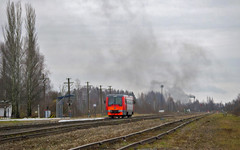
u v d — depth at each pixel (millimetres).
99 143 16797
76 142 19141
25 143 19078
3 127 31094
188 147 16453
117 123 39844
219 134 24141
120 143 18219
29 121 48188
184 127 32406
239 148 16016
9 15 59125
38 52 63750
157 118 57750
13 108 57906
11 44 58406
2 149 16641
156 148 15867
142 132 24172
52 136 22828
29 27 62156
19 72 58688
